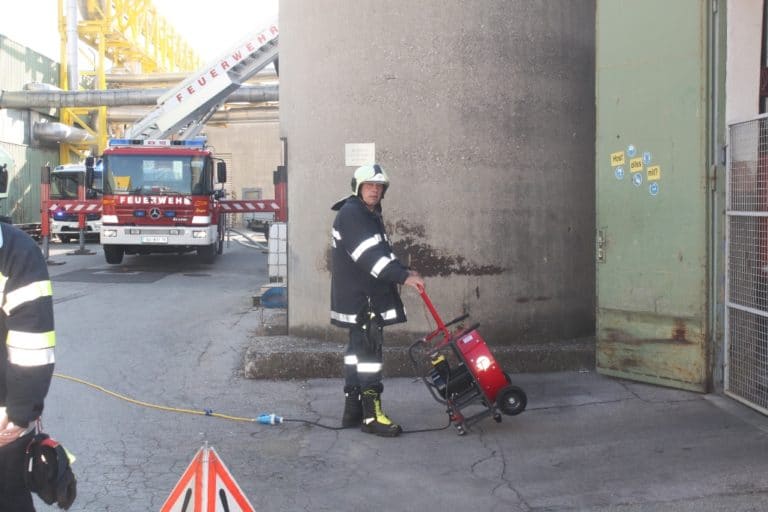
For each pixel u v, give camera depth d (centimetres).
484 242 705
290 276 768
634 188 636
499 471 461
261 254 2175
